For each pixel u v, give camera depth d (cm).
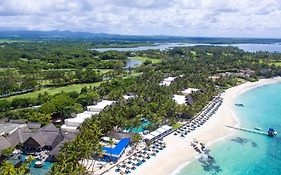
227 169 9762
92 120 11481
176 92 18400
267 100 19675
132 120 12744
